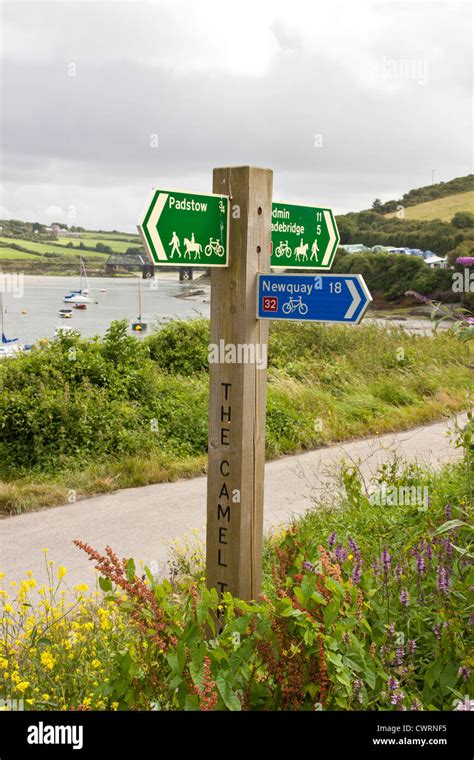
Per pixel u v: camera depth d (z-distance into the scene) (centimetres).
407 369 1573
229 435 417
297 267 446
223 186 405
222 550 424
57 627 459
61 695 397
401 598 377
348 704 320
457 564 415
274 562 578
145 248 363
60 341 1175
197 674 306
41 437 980
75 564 697
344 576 420
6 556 719
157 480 977
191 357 1413
